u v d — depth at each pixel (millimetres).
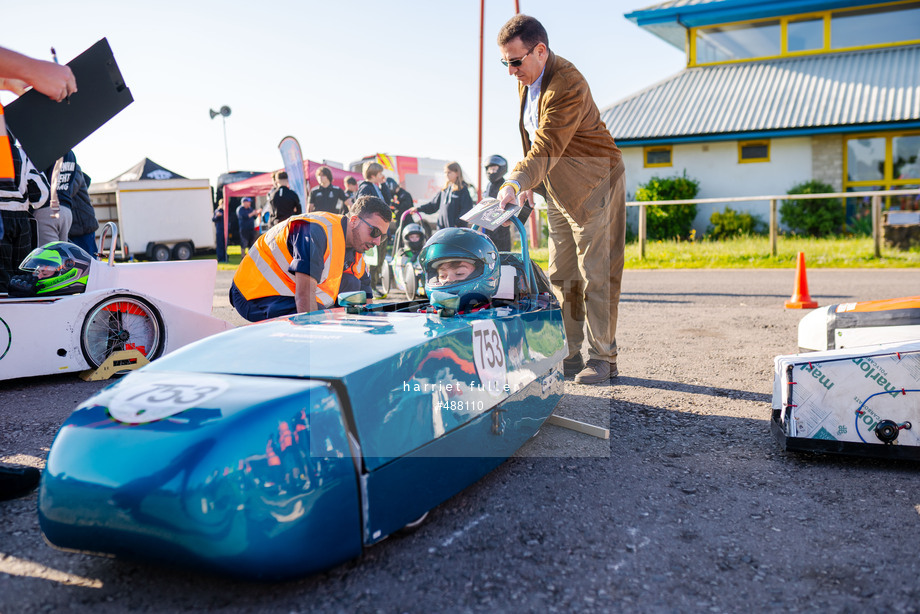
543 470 2643
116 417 1784
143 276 5137
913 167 15656
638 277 10734
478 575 1874
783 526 2164
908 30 17391
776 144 16219
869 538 2068
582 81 3357
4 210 5328
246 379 1854
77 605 1757
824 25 17984
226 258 17781
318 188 9234
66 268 4500
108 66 2516
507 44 3318
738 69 18547
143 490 1629
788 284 9031
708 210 16594
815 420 2672
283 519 1662
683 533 2125
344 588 1812
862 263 11070
